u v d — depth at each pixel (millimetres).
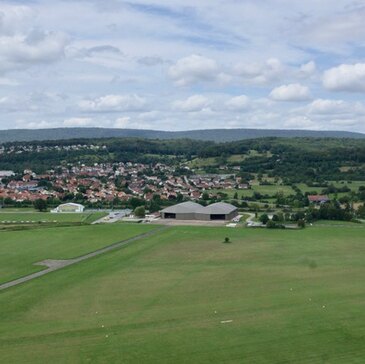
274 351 68562
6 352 68688
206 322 80438
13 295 98250
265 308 87812
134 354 67688
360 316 83000
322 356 66812
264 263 127812
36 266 125438
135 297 96250
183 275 114812
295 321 80562
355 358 66188
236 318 82312
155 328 77750
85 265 126312
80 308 89188
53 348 69938
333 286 103688
